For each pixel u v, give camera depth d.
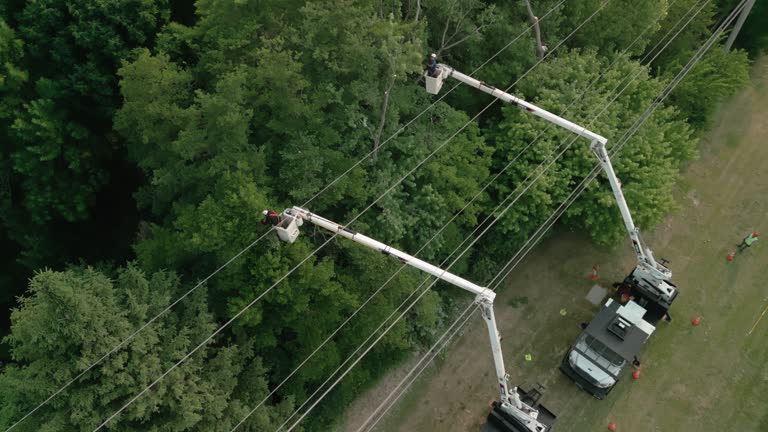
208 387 20.83
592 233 28.66
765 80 41.12
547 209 27.97
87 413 18.48
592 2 31.75
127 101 25.03
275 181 23.97
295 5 25.25
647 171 28.55
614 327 26.48
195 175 23.56
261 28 25.14
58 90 28.70
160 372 19.86
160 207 26.55
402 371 28.34
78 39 27.94
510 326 29.80
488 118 32.91
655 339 29.09
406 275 25.19
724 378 27.91
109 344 18.67
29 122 28.70
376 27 23.45
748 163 36.47
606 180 28.95
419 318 26.95
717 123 38.47
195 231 21.64
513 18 31.31
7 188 30.05
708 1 33.94
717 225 33.44
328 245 25.16
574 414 26.95
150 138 24.80
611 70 30.30
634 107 30.36
